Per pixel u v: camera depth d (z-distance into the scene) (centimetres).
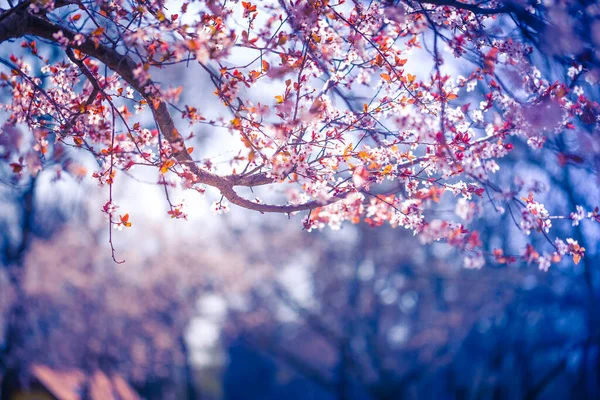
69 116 514
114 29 496
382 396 2589
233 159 521
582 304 1767
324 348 3825
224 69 478
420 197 529
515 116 486
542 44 455
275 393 5081
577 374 2059
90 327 2338
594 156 485
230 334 2956
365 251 2689
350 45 511
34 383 2164
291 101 476
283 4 475
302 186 525
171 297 2648
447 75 506
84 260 2328
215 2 457
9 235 2133
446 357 2600
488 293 2295
